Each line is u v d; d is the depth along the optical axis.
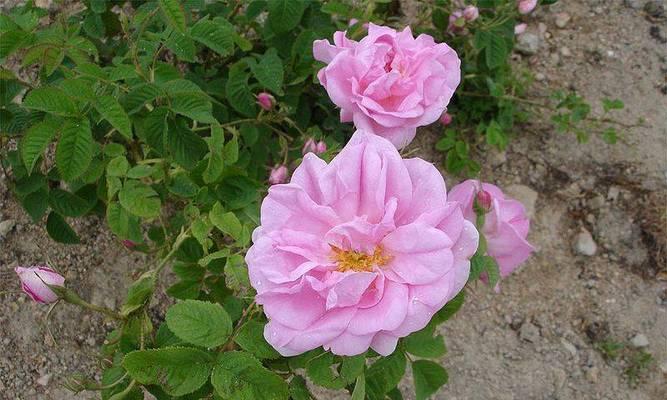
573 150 0.47
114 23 0.41
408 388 0.41
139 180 0.33
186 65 0.44
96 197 0.37
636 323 0.43
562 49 0.51
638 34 0.51
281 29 0.38
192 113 0.30
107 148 0.32
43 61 0.31
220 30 0.33
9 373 0.41
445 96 0.29
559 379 0.42
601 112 0.48
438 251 0.21
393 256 0.22
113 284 0.42
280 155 0.40
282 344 0.21
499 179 0.47
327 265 0.21
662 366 0.42
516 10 0.42
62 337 0.41
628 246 0.44
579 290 0.44
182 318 0.23
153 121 0.30
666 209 0.45
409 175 0.22
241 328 0.24
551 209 0.46
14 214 0.43
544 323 0.43
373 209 0.22
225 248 0.29
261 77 0.36
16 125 0.35
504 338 0.43
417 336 0.27
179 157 0.31
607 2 0.52
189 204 0.31
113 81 0.30
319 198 0.22
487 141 0.44
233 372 0.23
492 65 0.42
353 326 0.21
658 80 0.49
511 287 0.44
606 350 0.42
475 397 0.41
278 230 0.22
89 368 0.41
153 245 0.42
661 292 0.43
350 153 0.21
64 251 0.43
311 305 0.21
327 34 0.39
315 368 0.25
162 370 0.22
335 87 0.29
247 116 0.38
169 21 0.29
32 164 0.28
